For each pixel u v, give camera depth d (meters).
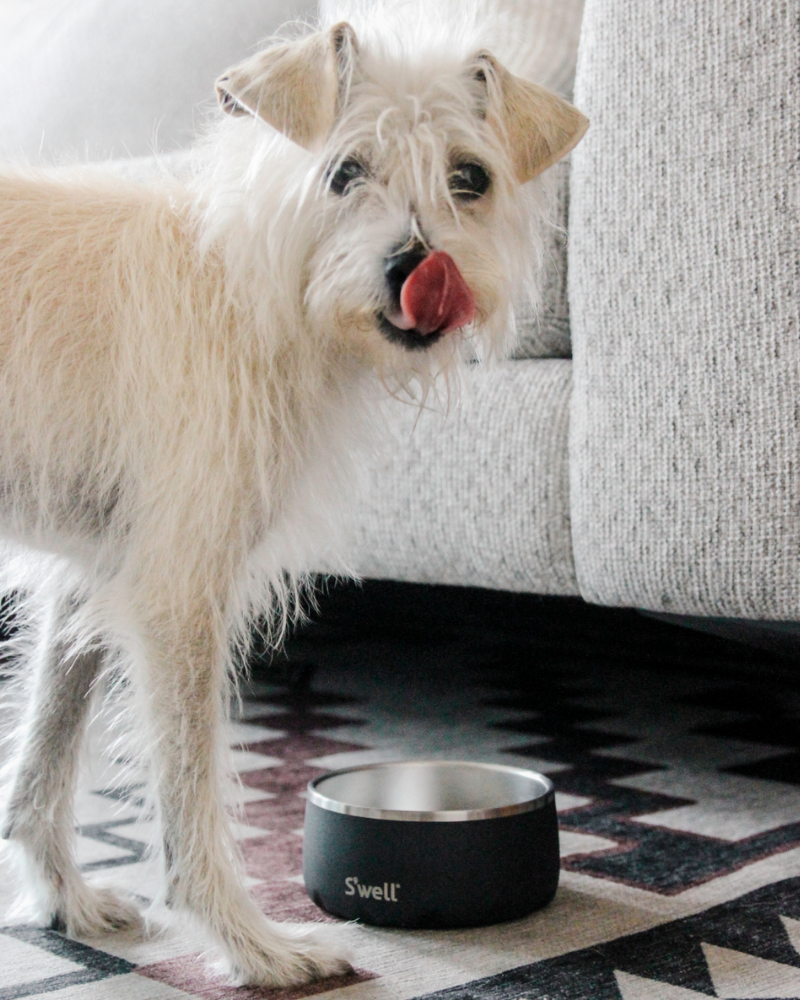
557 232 1.32
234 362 0.85
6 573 1.05
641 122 1.14
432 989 0.80
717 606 1.14
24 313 0.84
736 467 1.10
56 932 0.93
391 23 0.97
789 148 1.06
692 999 0.77
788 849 1.08
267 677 2.04
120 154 2.02
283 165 0.85
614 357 1.18
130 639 0.85
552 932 0.89
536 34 1.39
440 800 1.09
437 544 1.38
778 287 1.07
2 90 2.22
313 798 0.96
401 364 0.88
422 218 0.83
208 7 1.95
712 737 1.57
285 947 0.83
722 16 1.08
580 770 1.40
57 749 0.95
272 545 0.94
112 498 0.88
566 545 1.27
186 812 0.84
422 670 2.11
